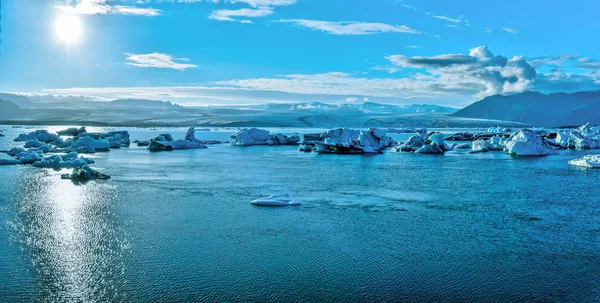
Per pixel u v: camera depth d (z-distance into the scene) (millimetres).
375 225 20375
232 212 22719
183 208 23578
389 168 42750
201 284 13750
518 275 14547
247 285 13680
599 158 44031
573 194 28406
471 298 12930
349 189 29938
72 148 61406
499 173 38938
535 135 60375
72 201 25125
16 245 17188
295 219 21391
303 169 41562
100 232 19000
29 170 38875
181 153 60938
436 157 55688
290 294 13109
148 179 33938
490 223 20859
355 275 14477
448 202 25641
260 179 34438
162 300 12719
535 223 20938
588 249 17094
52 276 14297
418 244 17625
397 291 13344
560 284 13852
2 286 13555
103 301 12656
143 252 16469
